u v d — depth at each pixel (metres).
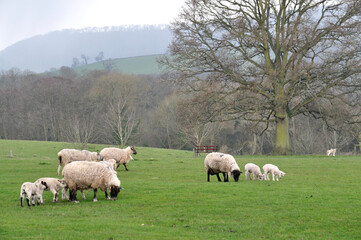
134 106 94.56
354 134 48.53
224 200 19.72
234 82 48.22
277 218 16.80
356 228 15.45
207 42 48.34
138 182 25.58
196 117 47.31
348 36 44.31
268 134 79.06
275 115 48.91
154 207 18.59
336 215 17.14
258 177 27.02
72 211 17.66
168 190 22.41
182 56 47.69
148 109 107.81
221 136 89.19
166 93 110.44
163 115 94.25
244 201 19.48
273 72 45.12
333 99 46.19
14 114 103.50
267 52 48.84
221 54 48.50
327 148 79.44
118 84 97.38
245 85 48.00
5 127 103.75
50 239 12.88
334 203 19.17
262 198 20.11
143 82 108.31
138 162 40.41
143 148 70.38
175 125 89.38
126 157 33.19
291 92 47.34
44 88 103.19
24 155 54.38
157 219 16.55
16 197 21.08
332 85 45.78
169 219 16.58
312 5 46.06
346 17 45.16
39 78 114.19
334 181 26.75
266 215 17.20
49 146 64.88
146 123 98.44
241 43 48.00
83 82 111.69
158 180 27.69
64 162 29.50
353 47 44.81
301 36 45.44
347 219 16.58
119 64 180.25
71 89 103.62
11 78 128.12
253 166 27.33
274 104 47.41
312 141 80.50
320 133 82.00
